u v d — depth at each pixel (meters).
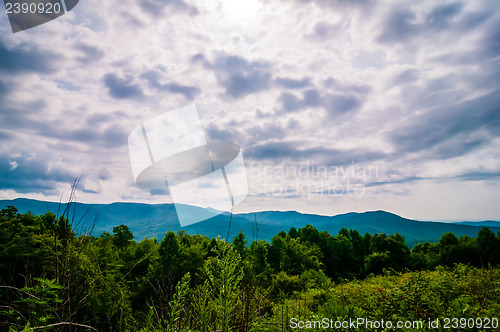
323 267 37.09
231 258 1.76
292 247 33.31
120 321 1.48
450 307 2.55
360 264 43.91
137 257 12.78
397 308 3.30
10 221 6.27
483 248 31.28
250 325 1.84
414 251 46.88
